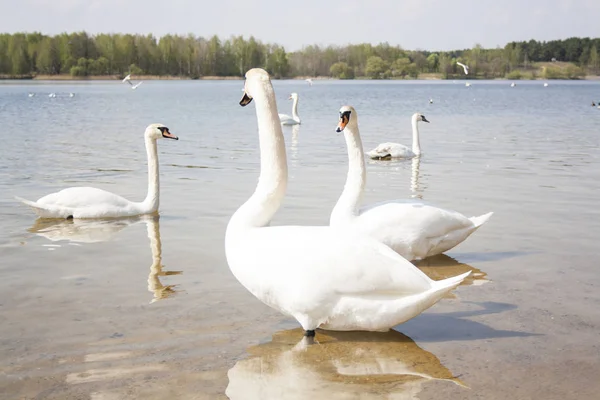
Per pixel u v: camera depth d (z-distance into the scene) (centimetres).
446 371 310
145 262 428
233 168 748
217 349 328
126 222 523
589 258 433
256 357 323
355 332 347
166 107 2039
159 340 334
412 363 319
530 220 520
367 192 619
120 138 1055
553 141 1029
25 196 602
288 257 332
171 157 834
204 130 1221
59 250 454
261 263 335
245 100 364
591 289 387
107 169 744
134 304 368
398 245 435
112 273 410
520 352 326
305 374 306
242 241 344
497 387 293
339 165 773
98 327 344
